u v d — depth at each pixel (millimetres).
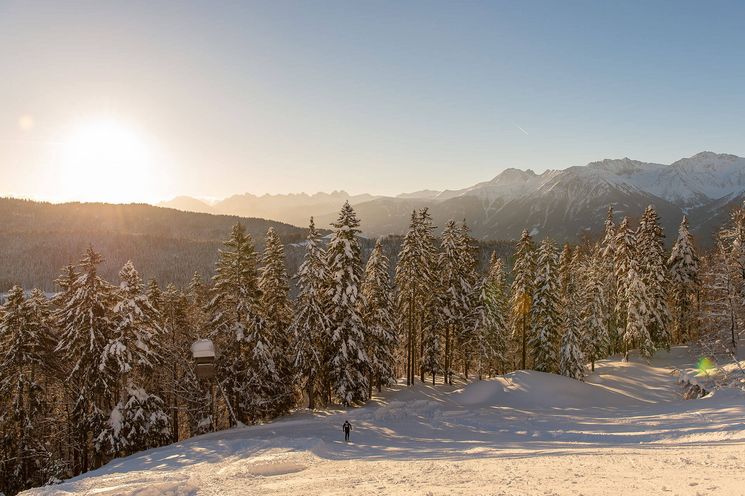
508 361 60469
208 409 39562
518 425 30797
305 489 15984
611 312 59188
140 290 35656
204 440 31359
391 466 19141
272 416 40969
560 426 28984
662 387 44312
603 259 60281
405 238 47469
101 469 25938
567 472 14555
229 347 38281
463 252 51094
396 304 53219
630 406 37906
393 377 48875
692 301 58250
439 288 50031
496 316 53719
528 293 51906
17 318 33500
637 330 51844
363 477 17125
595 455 17531
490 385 44719
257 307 38906
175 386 40719
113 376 33656
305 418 38156
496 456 19641
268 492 16188
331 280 40594
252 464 21953
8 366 32938
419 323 53562
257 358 37125
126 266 35844
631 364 53125
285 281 42812
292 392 43312
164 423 34438
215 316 37938
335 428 33156
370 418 36219
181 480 19641
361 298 42219
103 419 33531
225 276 38188
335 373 40406
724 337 45812
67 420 35906
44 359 34719
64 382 34906
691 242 57781
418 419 35625
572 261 59406
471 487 13453
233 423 38250
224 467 22156
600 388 44688
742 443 17562
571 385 43219
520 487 12883
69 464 37406
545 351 50250
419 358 54406
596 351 53031
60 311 34625
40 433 35500
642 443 21234
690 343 56344
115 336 33906
